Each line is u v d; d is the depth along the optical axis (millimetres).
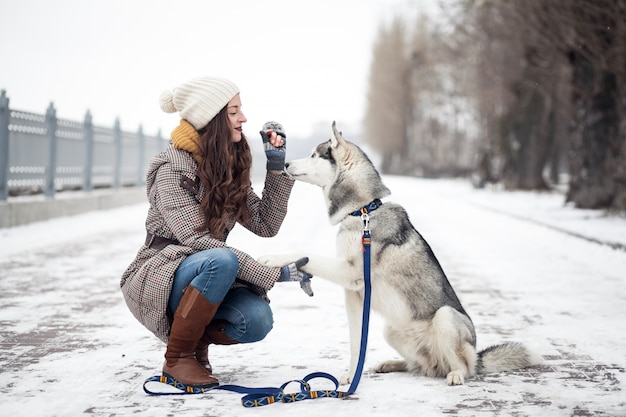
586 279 7633
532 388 3512
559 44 16422
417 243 3799
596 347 4488
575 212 16328
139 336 4707
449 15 24344
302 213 17438
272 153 3730
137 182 20656
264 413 3039
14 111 11547
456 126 61500
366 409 3119
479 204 20703
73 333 4773
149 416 2979
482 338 4746
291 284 7312
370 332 5039
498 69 27297
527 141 29047
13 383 3514
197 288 3238
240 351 4348
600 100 16391
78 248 9680
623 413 3078
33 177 12570
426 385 3596
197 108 3396
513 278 7699
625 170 15703
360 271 3613
